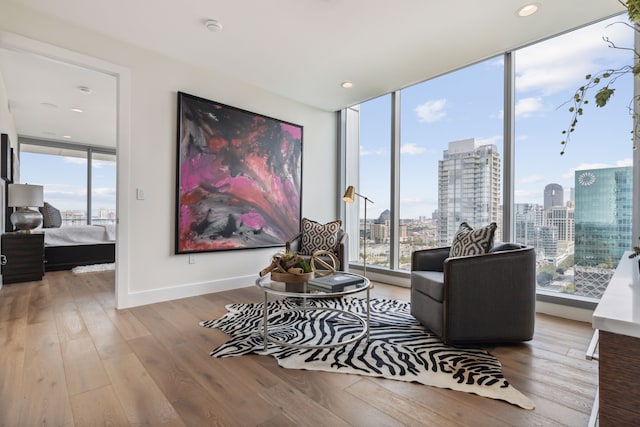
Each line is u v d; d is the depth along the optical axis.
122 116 2.96
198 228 3.48
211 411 1.46
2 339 2.25
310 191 4.68
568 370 1.86
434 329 2.30
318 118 4.78
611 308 0.69
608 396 0.63
